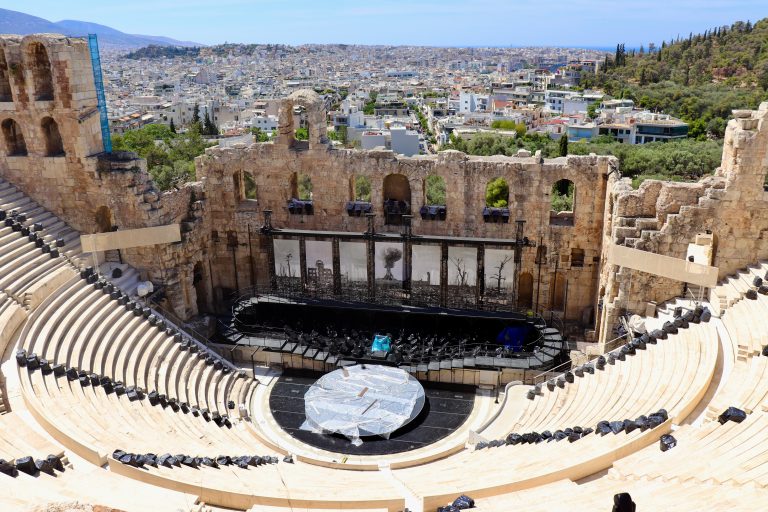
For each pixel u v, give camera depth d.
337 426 35.66
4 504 17.30
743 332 31.03
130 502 19.70
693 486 19.98
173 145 101.44
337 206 47.00
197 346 41.84
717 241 37.81
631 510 14.80
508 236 44.97
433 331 45.19
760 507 17.27
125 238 40.41
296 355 42.75
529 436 29.86
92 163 42.59
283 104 45.78
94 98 43.47
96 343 34.31
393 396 38.38
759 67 182.12
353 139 137.75
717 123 129.62
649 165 93.88
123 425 28.25
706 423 25.36
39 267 36.50
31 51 41.34
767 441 22.17
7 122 43.81
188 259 46.38
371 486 25.81
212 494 23.06
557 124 147.75
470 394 39.94
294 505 22.73
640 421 25.73
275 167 47.25
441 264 45.16
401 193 48.62
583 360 40.50
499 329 44.22
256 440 34.56
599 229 43.69
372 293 46.94
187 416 33.09
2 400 27.16
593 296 45.47
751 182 36.00
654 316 38.75
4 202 42.41
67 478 21.77
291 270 48.09
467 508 20.48
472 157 44.84
